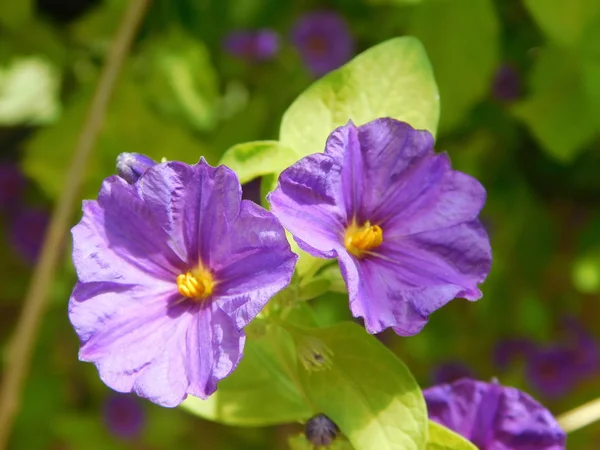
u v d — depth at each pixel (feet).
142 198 0.70
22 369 0.89
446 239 0.72
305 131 0.75
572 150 0.97
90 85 1.11
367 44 1.12
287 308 0.74
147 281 0.71
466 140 1.14
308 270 0.74
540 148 1.17
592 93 0.92
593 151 1.16
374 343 0.73
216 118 1.14
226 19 1.17
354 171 0.71
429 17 0.98
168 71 1.09
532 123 0.98
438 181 0.72
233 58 1.16
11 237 1.27
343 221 0.71
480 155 1.15
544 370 1.20
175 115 1.10
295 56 1.16
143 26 1.19
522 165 1.20
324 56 1.12
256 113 1.12
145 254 0.71
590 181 1.20
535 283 1.22
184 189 0.70
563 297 1.26
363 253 0.72
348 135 0.70
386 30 1.09
